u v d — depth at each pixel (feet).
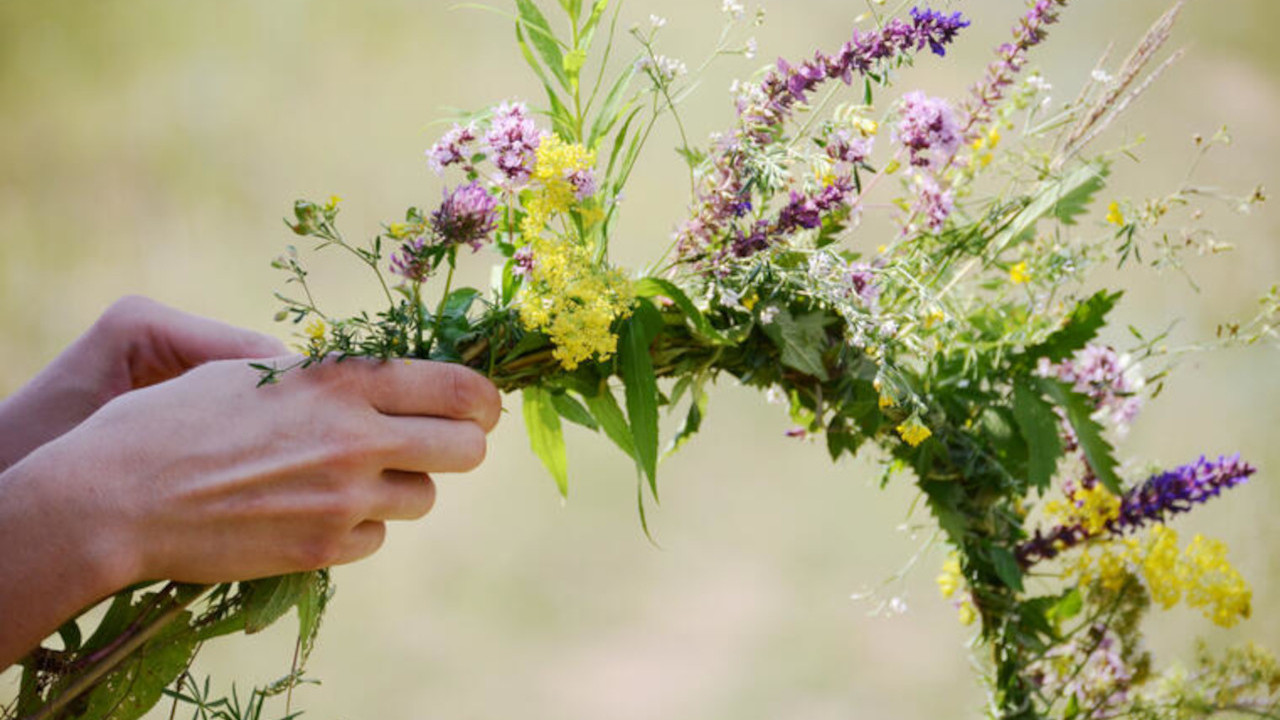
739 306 3.05
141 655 2.82
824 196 2.97
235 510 2.73
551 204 2.86
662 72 3.01
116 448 2.71
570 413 3.01
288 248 2.79
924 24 2.94
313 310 2.81
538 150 2.85
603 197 2.97
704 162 3.03
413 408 2.81
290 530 2.76
